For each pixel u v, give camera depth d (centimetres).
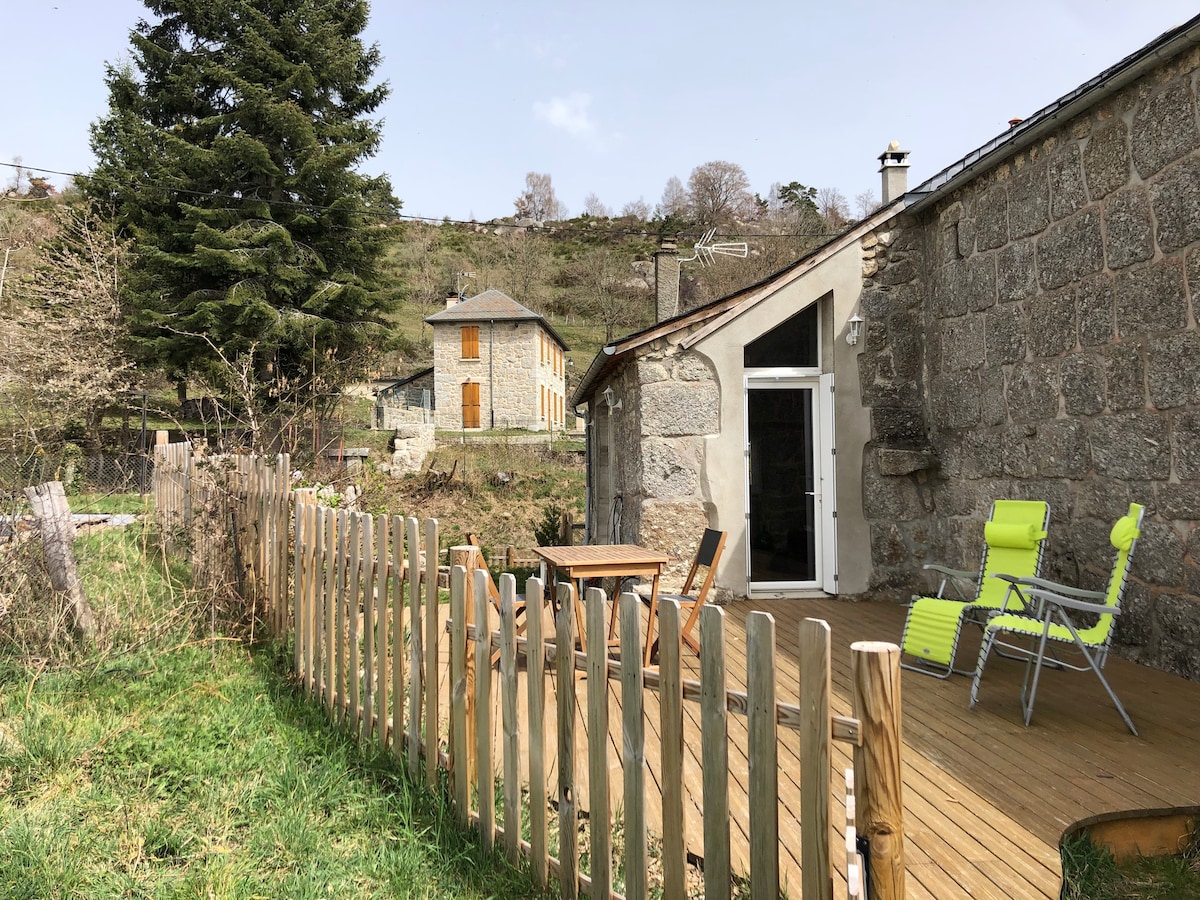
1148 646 529
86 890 269
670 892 225
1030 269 632
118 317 2033
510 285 6206
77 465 1504
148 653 523
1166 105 498
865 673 179
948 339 749
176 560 774
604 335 6044
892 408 787
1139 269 523
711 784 209
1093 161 562
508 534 1917
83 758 373
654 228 6588
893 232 793
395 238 2470
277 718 428
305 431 1371
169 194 2227
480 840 297
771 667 194
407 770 354
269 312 2116
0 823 311
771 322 773
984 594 564
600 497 1184
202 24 2333
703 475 766
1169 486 505
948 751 388
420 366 5009
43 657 496
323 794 341
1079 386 581
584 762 376
